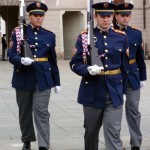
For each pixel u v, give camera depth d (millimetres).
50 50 10273
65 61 42438
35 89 10055
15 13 48781
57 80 10406
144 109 16094
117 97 8344
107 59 8445
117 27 10109
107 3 8375
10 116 14938
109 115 8297
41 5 10156
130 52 10078
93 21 8445
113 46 8469
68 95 19672
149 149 10523
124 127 12898
